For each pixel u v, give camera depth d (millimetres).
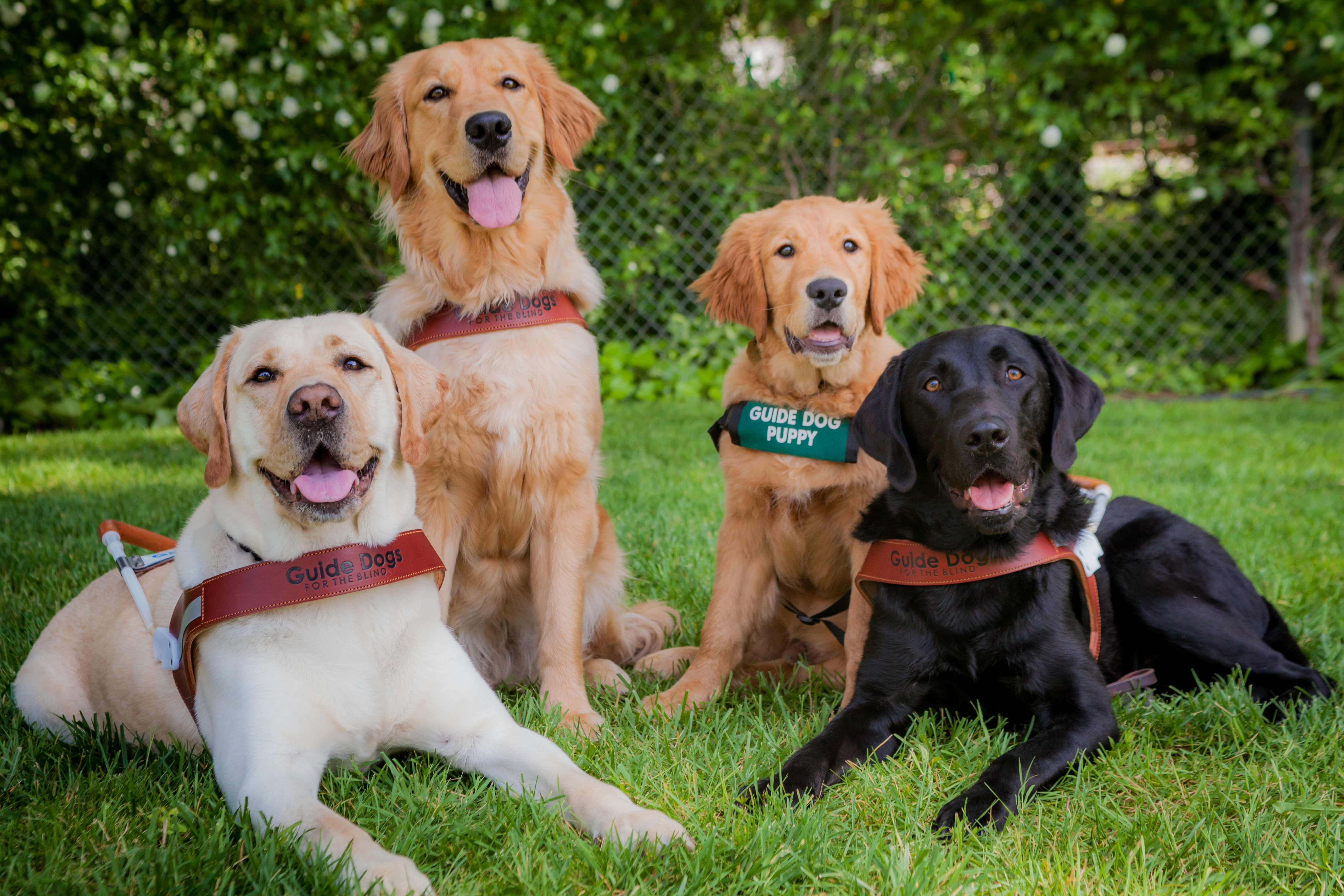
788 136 8414
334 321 2270
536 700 2801
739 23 8758
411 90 3113
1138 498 4754
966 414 2449
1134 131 8836
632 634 3492
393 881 1645
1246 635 2723
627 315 8969
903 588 2611
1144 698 2652
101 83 7910
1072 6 8414
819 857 1796
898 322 8766
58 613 2674
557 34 8016
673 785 2141
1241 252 9148
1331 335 8852
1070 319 9094
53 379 8805
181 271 8789
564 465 2975
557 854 1816
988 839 1914
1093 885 1725
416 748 2289
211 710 2105
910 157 8531
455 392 2889
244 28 7770
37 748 2273
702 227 8820
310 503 2066
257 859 1725
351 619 2135
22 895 1645
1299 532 4293
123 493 5234
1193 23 8242
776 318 3188
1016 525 2551
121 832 1885
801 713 2729
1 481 5719
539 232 3055
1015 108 8586
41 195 8477
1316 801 2029
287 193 8227
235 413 2160
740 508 3164
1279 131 8578
